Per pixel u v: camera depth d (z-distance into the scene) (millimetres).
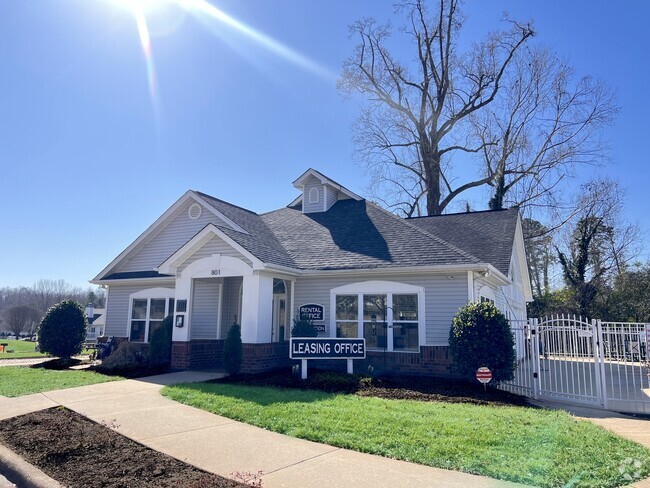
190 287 15430
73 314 18828
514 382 13109
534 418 8242
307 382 11766
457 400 10148
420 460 5926
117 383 12305
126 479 5418
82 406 9352
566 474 5426
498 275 14906
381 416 7988
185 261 15547
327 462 5922
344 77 34188
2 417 8625
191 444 6754
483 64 32375
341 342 12875
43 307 86562
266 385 11625
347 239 16938
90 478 5473
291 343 12414
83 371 15070
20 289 107500
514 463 5734
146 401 9836
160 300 19359
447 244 14930
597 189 37375
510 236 18250
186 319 15273
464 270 13688
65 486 5223
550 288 42938
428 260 14125
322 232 18094
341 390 10938
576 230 38094
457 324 12242
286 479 5344
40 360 20703
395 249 15320
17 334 67062
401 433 7031
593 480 5309
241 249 14195
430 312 14016
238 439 6984
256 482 5203
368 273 14734
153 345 15875
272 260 14578
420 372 13562
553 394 11414
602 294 35156
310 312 15344
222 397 9812
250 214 20531
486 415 8328
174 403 9602
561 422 8023
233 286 18000
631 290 33938
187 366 15102
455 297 13836
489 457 5934
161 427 7699
